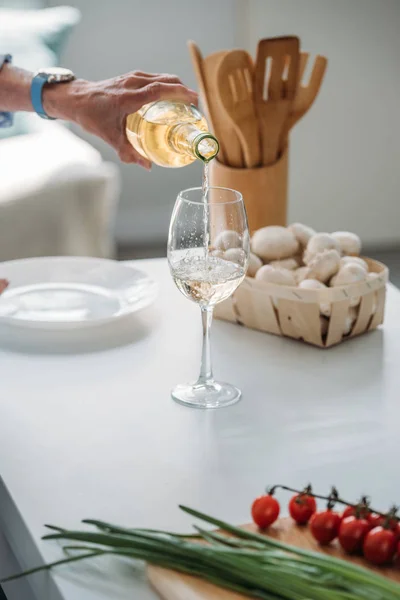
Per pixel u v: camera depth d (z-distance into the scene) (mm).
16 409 1279
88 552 956
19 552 1056
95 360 1444
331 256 1519
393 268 4266
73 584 899
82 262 1783
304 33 4172
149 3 4457
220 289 1245
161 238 4793
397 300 1737
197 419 1253
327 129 4312
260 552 844
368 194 4480
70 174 3316
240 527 977
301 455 1159
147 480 1096
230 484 1090
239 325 1597
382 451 1172
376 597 779
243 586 845
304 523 984
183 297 1729
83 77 4531
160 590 870
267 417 1260
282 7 4152
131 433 1211
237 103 1741
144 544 888
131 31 4492
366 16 4145
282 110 1771
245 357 1459
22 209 3215
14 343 1505
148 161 1550
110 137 1542
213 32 4566
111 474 1109
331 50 4188
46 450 1166
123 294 1695
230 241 1232
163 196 4754
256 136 1774
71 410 1277
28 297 1681
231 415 1265
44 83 1602
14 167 3363
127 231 4738
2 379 1372
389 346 1517
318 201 4449
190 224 1234
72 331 1555
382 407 1297
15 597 1152
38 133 3738
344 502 951
